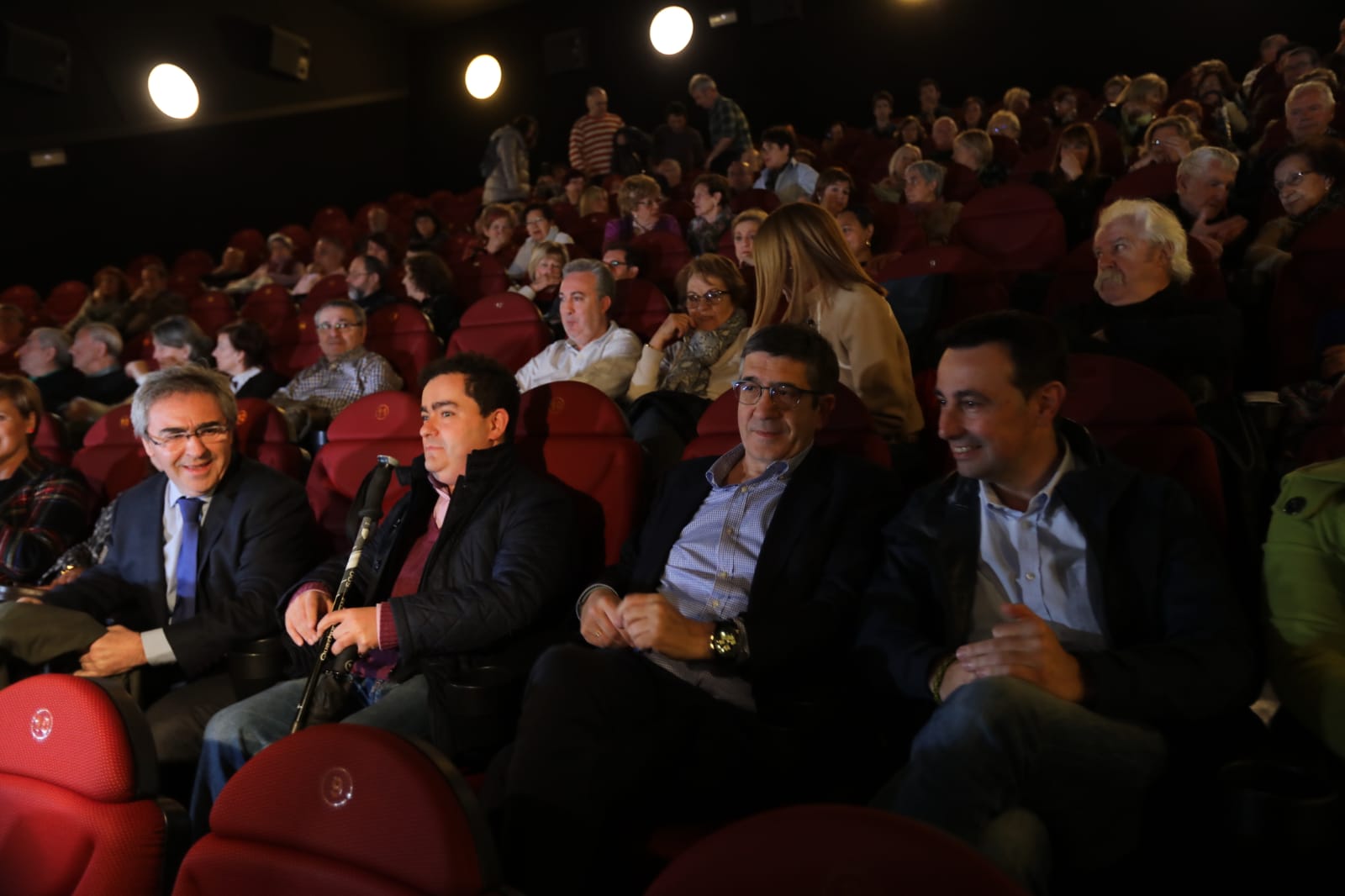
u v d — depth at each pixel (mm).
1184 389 1978
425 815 873
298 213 9156
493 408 1909
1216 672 1179
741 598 1589
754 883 729
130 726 1166
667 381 2648
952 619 1379
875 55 8984
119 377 4016
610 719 1355
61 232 6973
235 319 4984
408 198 8305
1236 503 1592
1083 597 1327
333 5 9617
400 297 4648
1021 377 1324
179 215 7875
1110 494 1330
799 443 1679
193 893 986
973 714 1072
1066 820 1134
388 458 1844
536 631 1769
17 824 1171
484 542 1797
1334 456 1555
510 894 879
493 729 1520
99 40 7148
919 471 2053
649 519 1777
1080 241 3775
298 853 931
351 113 9852
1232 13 7797
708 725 1446
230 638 1864
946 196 4820
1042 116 7074
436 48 10609
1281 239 2842
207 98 8102
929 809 1063
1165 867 1184
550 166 8320
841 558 1562
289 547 2016
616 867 1313
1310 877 991
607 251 3910
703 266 2670
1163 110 5371
